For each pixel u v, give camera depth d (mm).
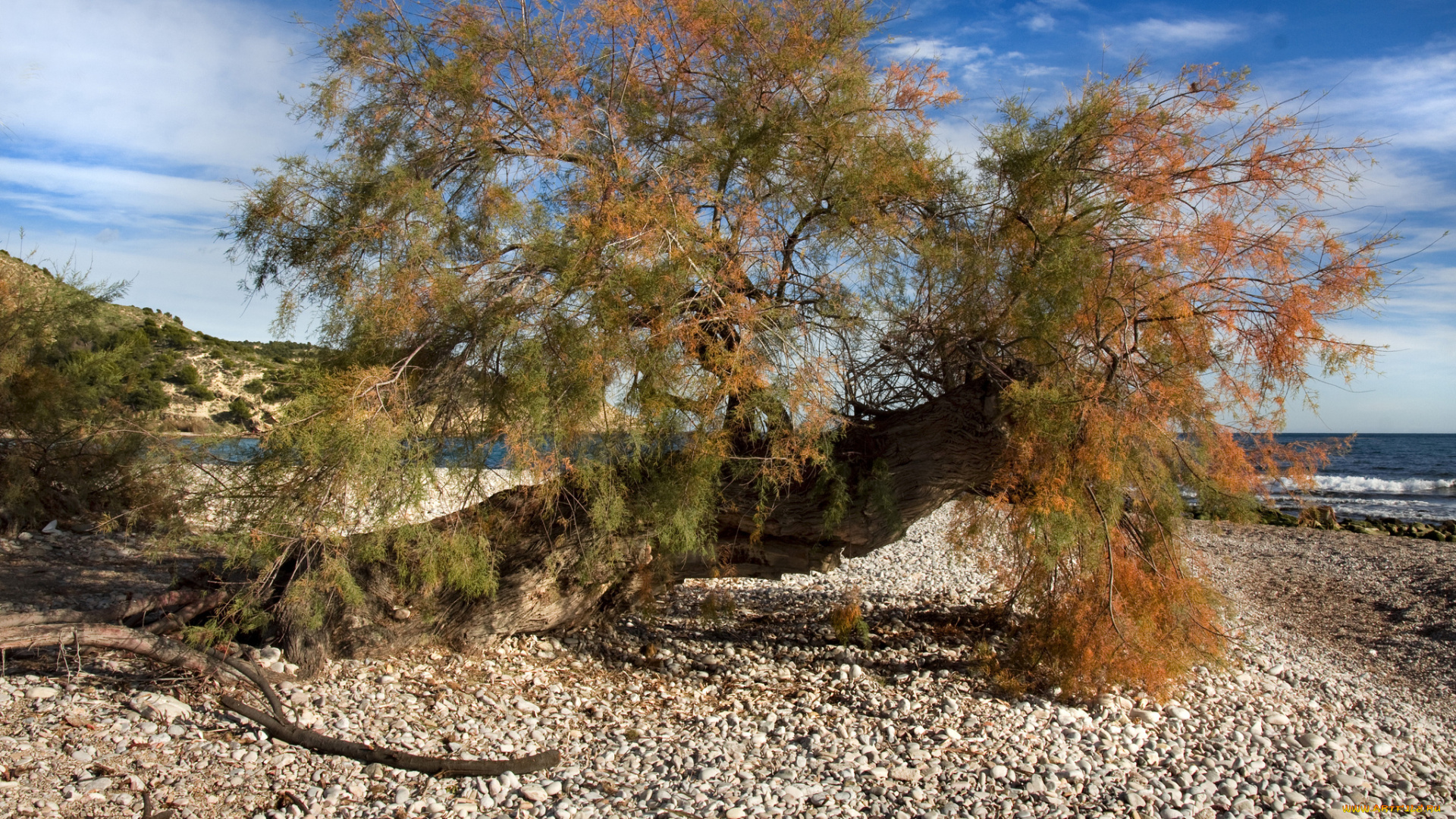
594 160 4793
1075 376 4809
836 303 5207
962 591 9148
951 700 5227
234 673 4645
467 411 4461
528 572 5535
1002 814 3678
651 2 5023
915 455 5453
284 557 4242
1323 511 16766
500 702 4957
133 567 7352
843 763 4234
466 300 4422
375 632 5293
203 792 3381
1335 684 6277
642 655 6266
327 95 5004
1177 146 4902
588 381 4184
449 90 4918
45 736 3619
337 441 3875
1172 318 4754
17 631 4160
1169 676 5289
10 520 7816
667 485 4734
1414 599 9484
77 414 8242
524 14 5047
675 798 3699
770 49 5234
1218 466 5023
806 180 5207
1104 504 5000
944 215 5500
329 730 4223
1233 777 4262
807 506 5590
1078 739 4727
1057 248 4770
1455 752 5082
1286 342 4613
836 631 6969
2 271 8102
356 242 4695
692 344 4344
